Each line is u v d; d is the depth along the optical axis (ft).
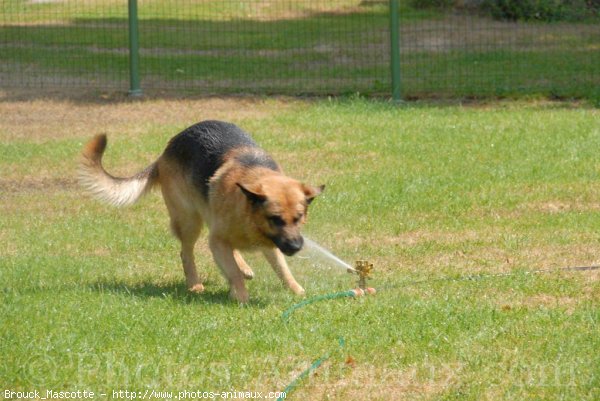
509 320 28.81
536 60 87.35
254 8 113.50
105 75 83.25
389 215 43.19
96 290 33.24
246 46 96.43
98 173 36.14
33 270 35.86
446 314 29.37
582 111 66.23
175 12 110.63
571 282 33.19
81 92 76.95
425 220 42.39
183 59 89.92
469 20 108.88
